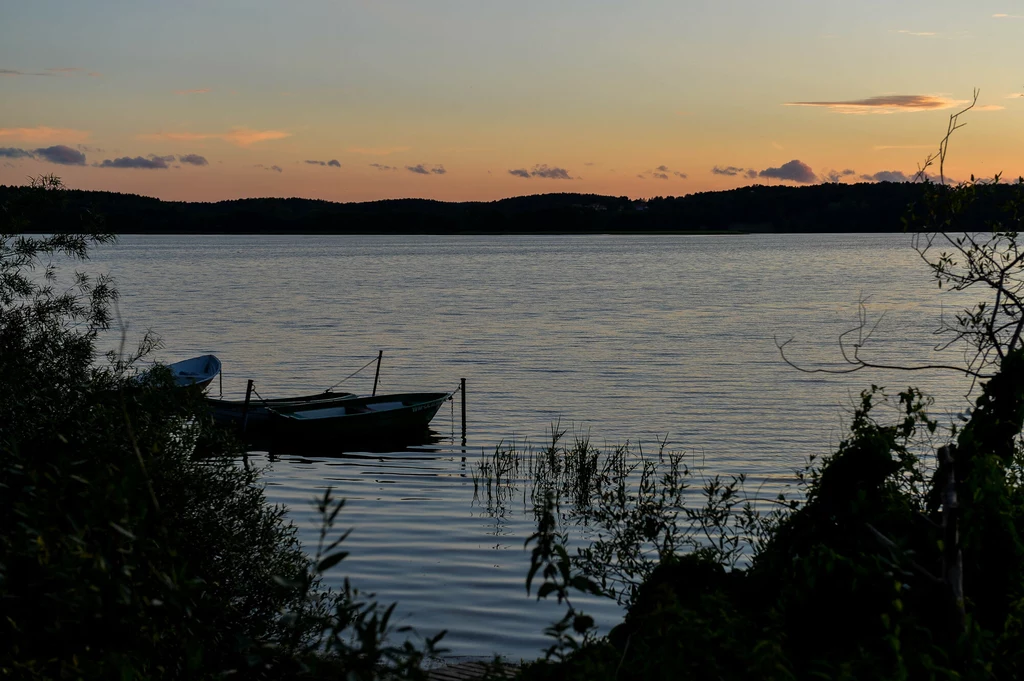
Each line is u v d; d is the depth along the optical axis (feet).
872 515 21.66
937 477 22.80
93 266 461.37
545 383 120.57
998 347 23.27
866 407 26.35
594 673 16.39
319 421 84.84
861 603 19.33
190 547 26.27
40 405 28.73
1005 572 19.57
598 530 52.06
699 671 16.02
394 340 167.63
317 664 14.56
